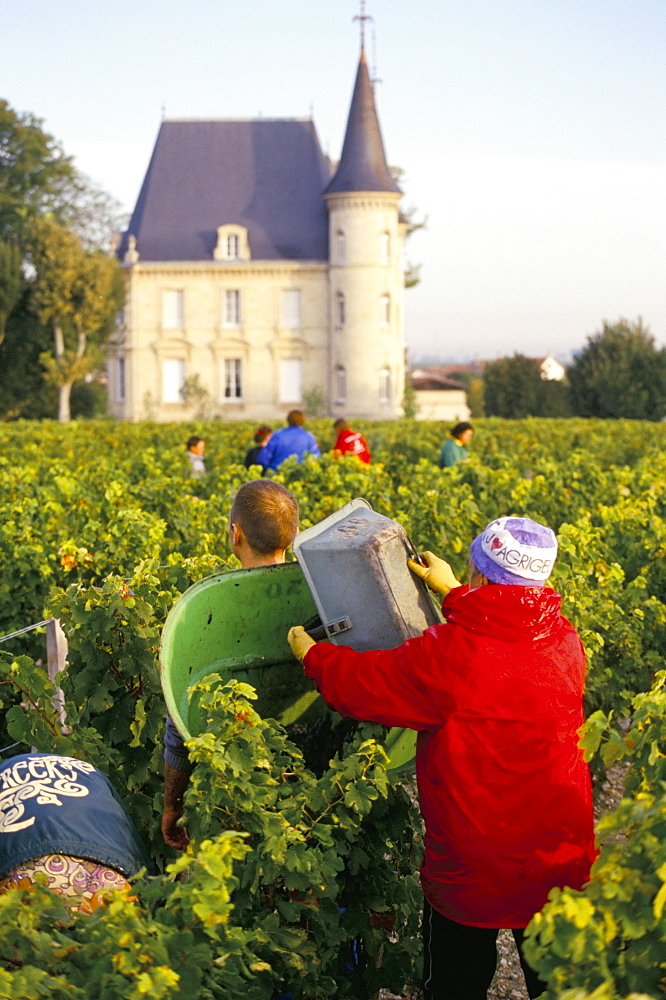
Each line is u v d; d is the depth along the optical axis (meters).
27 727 4.09
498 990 4.29
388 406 74.50
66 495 9.95
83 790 3.28
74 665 4.24
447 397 111.94
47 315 66.56
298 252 75.19
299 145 78.00
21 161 75.75
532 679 3.00
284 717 4.00
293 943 3.02
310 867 2.98
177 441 26.84
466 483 11.20
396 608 3.36
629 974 2.24
